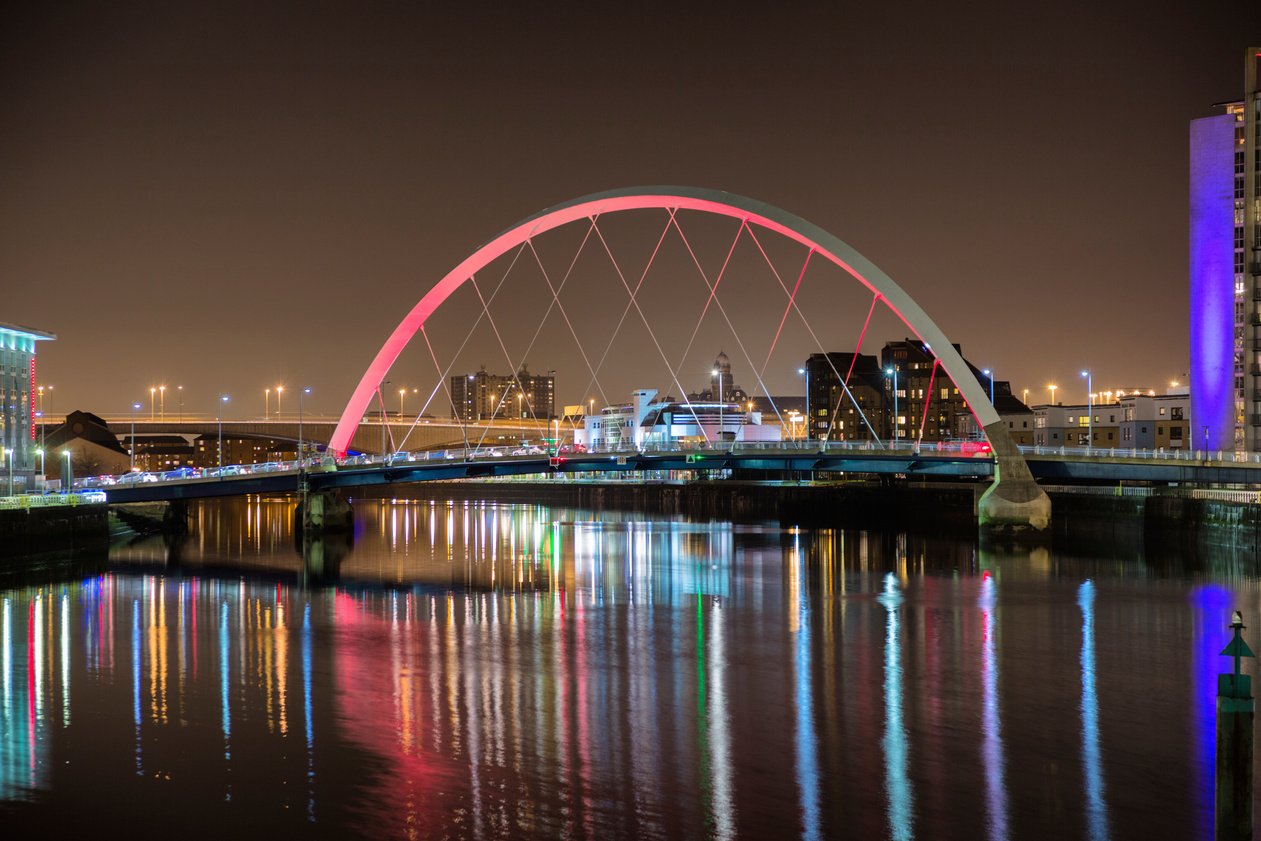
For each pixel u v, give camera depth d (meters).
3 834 23.19
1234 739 16.84
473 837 22.95
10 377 88.62
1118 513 84.69
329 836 23.03
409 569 72.44
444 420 184.25
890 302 89.25
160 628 48.28
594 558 79.00
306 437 185.12
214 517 143.38
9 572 70.19
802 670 38.88
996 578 64.06
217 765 27.67
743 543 90.31
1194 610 51.78
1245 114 110.44
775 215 92.25
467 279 102.31
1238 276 111.44
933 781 26.42
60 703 34.03
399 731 30.73
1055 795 25.44
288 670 39.03
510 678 37.62
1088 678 37.44
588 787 25.92
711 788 25.88
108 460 179.38
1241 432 111.19
